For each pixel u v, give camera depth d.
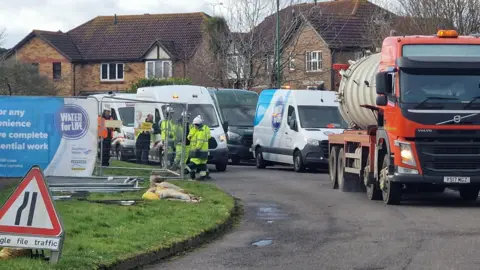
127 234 11.45
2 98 17.77
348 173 19.41
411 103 15.59
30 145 17.89
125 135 24.77
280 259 10.55
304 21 46.47
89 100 17.98
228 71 43.88
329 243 11.73
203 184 19.34
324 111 26.48
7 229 9.05
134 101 21.27
